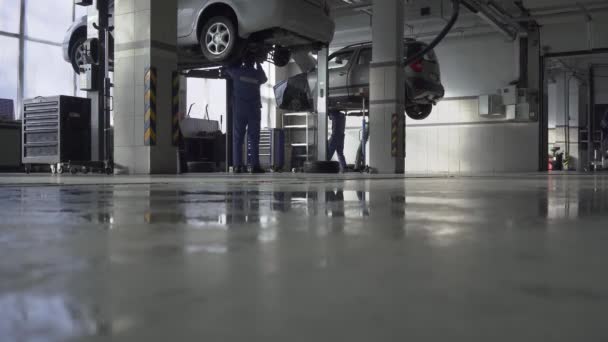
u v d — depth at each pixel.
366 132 10.98
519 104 15.73
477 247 0.85
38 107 7.90
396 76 9.60
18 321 0.40
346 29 16.47
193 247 0.85
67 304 0.46
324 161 10.04
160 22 6.19
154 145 6.16
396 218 1.36
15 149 9.94
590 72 20.98
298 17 7.55
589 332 0.37
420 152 17.59
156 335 0.37
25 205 1.82
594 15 14.37
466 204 1.86
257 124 8.58
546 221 1.28
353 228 1.13
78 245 0.88
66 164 7.61
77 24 8.80
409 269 0.65
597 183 4.24
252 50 8.15
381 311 0.44
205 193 2.60
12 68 11.48
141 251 0.80
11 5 11.45
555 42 15.54
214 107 16.19
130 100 6.22
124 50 6.23
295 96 11.05
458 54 16.86
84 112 7.96
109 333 0.37
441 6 13.65
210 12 7.67
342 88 10.43
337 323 0.40
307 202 1.98
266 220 1.31
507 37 15.78
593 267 0.66
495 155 16.53
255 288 0.54
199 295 0.50
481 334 0.37
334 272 0.63
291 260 0.72
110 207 1.74
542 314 0.43
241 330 0.38
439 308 0.45
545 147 16.27
